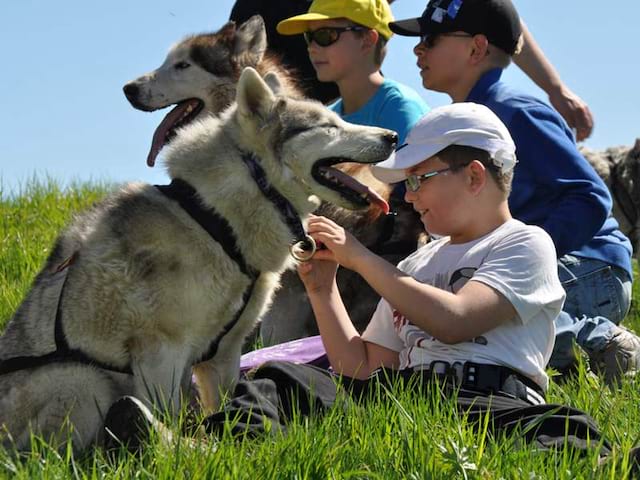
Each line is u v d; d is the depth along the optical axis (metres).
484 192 4.19
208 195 4.24
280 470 3.06
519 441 3.35
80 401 4.23
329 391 3.79
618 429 3.71
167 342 4.25
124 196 4.37
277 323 6.07
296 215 4.46
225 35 7.81
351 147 4.43
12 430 4.20
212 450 3.26
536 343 4.08
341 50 6.88
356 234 5.85
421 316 3.94
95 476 3.06
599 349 5.61
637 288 9.41
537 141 5.66
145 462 3.25
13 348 4.36
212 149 4.35
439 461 3.13
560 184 5.59
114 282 4.18
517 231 4.13
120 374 4.32
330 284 4.56
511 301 3.95
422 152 4.16
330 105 8.14
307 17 6.84
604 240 5.99
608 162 10.45
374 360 4.45
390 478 3.05
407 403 3.64
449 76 6.04
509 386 3.93
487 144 4.14
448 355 4.04
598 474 3.07
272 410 3.60
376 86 6.99
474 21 5.89
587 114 7.03
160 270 4.17
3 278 7.67
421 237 5.87
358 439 3.39
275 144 4.38
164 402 3.88
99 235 4.27
